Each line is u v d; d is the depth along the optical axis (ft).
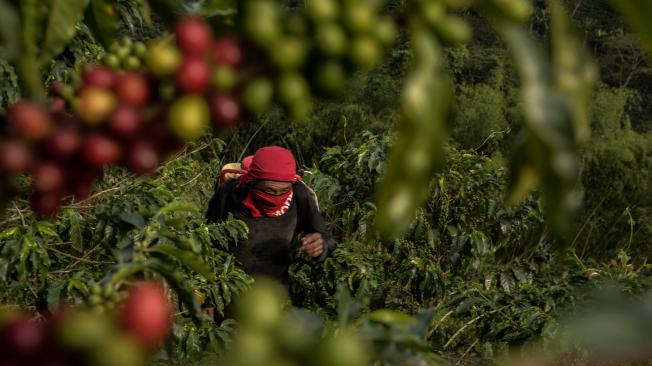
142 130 1.96
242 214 10.89
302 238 10.94
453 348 10.19
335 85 1.97
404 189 1.58
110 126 1.93
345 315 2.21
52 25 1.95
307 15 1.95
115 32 2.45
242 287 9.29
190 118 1.94
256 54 2.00
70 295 6.38
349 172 15.02
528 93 1.56
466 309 10.12
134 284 2.51
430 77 1.61
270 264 11.02
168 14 2.35
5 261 6.72
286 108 2.01
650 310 1.19
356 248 13.56
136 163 1.97
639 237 22.33
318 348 1.59
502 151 24.54
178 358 7.42
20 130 1.88
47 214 2.06
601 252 21.65
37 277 7.66
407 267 12.00
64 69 7.29
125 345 1.56
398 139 1.58
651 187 24.00
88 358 1.56
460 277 13.08
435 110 1.59
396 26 1.89
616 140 25.45
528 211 13.44
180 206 3.53
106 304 2.39
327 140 23.97
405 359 2.24
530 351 8.54
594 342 1.17
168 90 1.97
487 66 31.42
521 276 11.60
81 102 1.92
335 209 15.90
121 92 1.95
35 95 1.94
